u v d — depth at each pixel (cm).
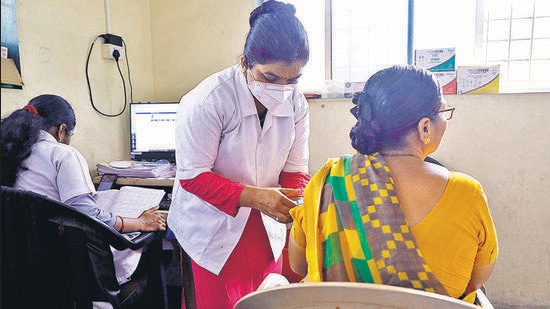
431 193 76
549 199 212
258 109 127
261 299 65
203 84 126
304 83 252
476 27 230
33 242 117
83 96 212
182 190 135
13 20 169
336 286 61
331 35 247
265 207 113
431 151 86
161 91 264
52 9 191
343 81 233
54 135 159
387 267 71
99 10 220
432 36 238
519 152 212
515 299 221
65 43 199
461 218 74
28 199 115
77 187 149
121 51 234
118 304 133
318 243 80
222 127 122
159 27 261
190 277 147
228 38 251
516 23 228
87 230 122
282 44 101
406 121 80
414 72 82
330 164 88
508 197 216
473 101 212
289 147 136
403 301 60
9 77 167
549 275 216
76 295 123
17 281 118
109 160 233
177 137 123
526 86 229
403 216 74
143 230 155
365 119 84
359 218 76
